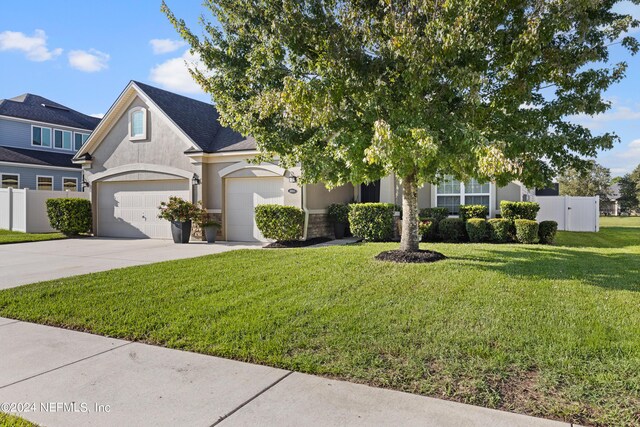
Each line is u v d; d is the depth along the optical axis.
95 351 4.31
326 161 7.59
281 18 6.75
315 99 6.20
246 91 7.68
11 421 2.94
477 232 12.62
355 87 6.84
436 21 5.68
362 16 6.63
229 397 3.27
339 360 3.87
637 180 42.59
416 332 4.48
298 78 7.20
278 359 3.92
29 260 10.38
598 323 4.63
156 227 16.03
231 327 4.80
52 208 16.61
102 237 16.81
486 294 5.88
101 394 3.36
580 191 41.38
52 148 25.58
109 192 17.03
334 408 3.08
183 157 15.14
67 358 4.12
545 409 3.01
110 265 9.48
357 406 3.10
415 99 6.49
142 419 2.97
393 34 6.12
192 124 15.97
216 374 3.70
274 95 6.59
